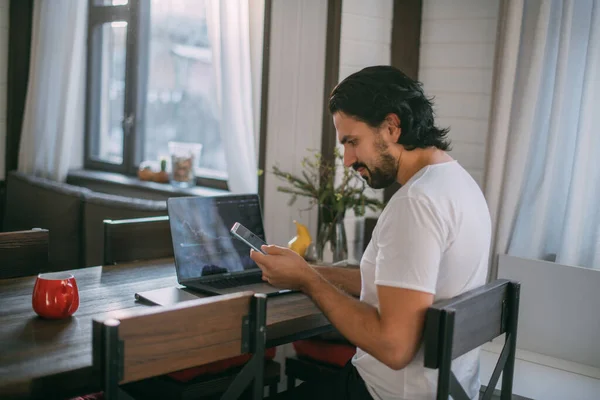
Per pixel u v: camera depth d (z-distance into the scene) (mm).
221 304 1285
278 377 2061
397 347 1301
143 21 3797
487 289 1420
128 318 1149
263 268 1549
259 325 1337
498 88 2465
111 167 4035
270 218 2887
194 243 1964
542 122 2490
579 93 2432
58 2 3838
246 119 2844
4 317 1578
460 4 2752
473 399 1535
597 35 2330
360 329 1357
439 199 1334
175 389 1732
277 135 2822
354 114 1446
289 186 2809
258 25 2779
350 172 2455
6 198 3941
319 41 2662
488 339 1466
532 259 2367
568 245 2398
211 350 1280
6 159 4219
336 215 2363
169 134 3736
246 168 2879
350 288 1855
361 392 1517
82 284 1892
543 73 2467
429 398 1399
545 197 2447
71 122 3910
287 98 2775
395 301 1305
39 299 1566
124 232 2191
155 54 3748
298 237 2361
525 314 2387
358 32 2693
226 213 2082
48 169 3984
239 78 2842
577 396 2018
